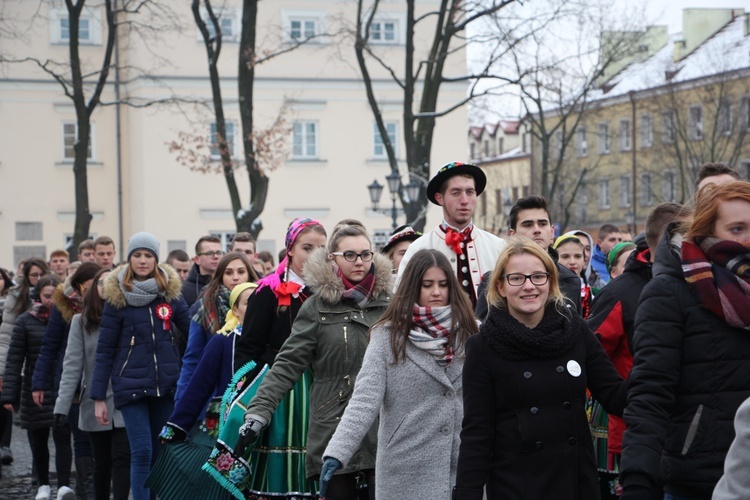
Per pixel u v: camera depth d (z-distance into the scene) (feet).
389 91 116.26
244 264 26.58
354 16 114.62
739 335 13.55
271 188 114.73
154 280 27.35
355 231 19.97
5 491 33.91
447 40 73.41
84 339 28.50
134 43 111.45
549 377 14.61
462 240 22.30
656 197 164.25
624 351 19.02
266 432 20.75
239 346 21.30
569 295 21.30
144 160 111.34
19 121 114.42
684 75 167.53
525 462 14.55
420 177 73.31
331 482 19.30
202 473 22.30
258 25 107.24
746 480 9.44
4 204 114.32
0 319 40.81
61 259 47.01
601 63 115.75
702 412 13.57
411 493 16.63
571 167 191.21
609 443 19.70
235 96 112.98
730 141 150.71
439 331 16.78
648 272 18.95
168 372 27.14
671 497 13.98
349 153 115.96
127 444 27.94
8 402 32.91
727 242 13.50
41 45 114.11
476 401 14.69
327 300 19.74
